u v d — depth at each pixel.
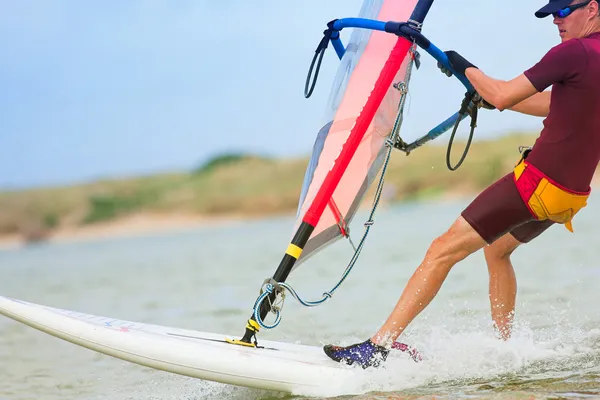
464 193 140.00
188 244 78.50
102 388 16.81
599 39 13.84
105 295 34.47
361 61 16.28
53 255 84.38
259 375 14.09
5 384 17.55
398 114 15.75
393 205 130.62
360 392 13.98
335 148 16.19
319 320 22.55
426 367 14.70
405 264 35.91
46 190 172.62
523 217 14.22
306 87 16.78
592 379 13.62
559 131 13.79
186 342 14.45
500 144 151.38
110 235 159.00
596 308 21.09
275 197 168.00
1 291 40.22
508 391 13.16
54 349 22.19
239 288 32.19
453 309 22.45
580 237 42.81
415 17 15.22
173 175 183.50
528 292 24.70
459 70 14.70
